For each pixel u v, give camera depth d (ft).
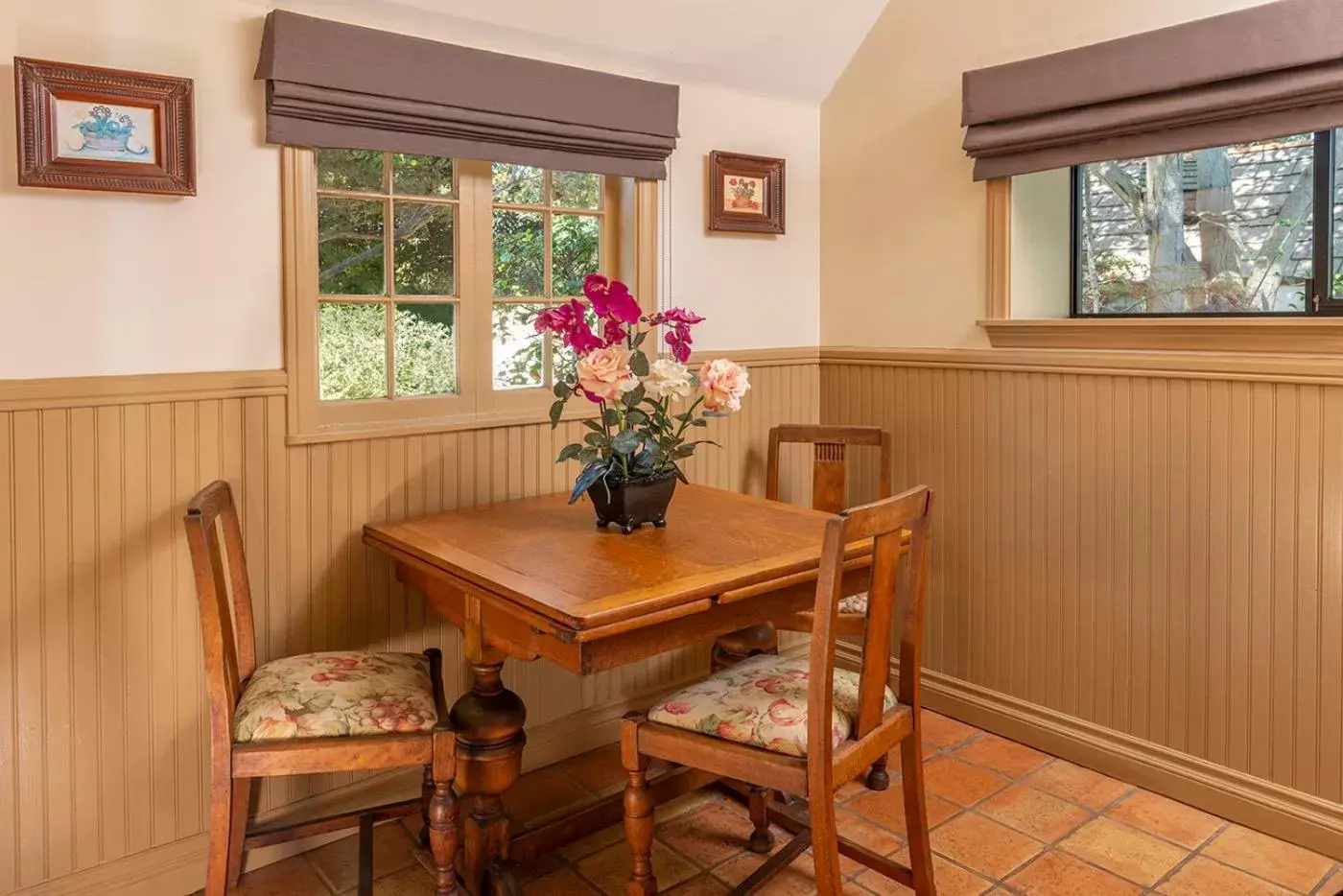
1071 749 9.60
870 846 8.11
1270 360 7.98
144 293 7.07
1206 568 8.54
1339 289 8.36
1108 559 9.20
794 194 11.28
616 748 10.03
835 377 11.53
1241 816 8.45
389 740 6.50
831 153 11.38
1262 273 9.23
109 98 6.72
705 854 8.07
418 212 8.62
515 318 9.38
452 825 6.66
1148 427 8.80
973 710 10.43
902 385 10.80
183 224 7.20
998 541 10.07
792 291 11.38
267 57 7.27
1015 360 9.68
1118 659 9.20
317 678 6.90
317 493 7.97
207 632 6.15
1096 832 8.34
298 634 7.97
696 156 10.32
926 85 10.34
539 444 9.30
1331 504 7.78
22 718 6.78
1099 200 10.33
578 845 8.25
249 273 7.54
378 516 8.31
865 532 5.93
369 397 8.50
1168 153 8.40
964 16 9.93
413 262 8.64
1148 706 9.02
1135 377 8.85
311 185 7.75
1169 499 8.72
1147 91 8.38
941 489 10.51
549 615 5.94
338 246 8.21
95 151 6.71
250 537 7.66
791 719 6.30
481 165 8.86
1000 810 8.70
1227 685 8.49
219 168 7.31
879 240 10.94
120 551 7.08
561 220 9.66
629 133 9.34
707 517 8.39
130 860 7.30
